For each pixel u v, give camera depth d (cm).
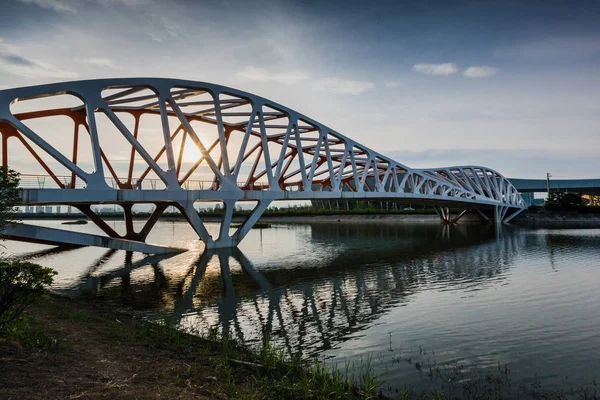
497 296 2017
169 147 3366
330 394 846
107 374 741
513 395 934
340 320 1588
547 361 1154
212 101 4147
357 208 15538
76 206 3459
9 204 1245
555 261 3269
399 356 1191
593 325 1513
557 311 1723
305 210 15288
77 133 3319
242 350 1140
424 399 907
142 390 686
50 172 3058
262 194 4119
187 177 4484
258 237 6372
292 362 1059
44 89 2677
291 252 4031
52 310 1309
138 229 8819
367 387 922
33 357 759
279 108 4400
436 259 3456
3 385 609
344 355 1198
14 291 829
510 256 3616
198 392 719
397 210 12962
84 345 918
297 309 1764
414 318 1617
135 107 4006
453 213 11812
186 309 1756
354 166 5481
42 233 2684
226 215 3925
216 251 3825
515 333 1420
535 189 15100
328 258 3547
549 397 926
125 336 1066
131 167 3912
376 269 2914
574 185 14875
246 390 777
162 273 2731
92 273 2717
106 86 3022
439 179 7812
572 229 7400
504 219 10344
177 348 1023
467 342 1323
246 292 2120
